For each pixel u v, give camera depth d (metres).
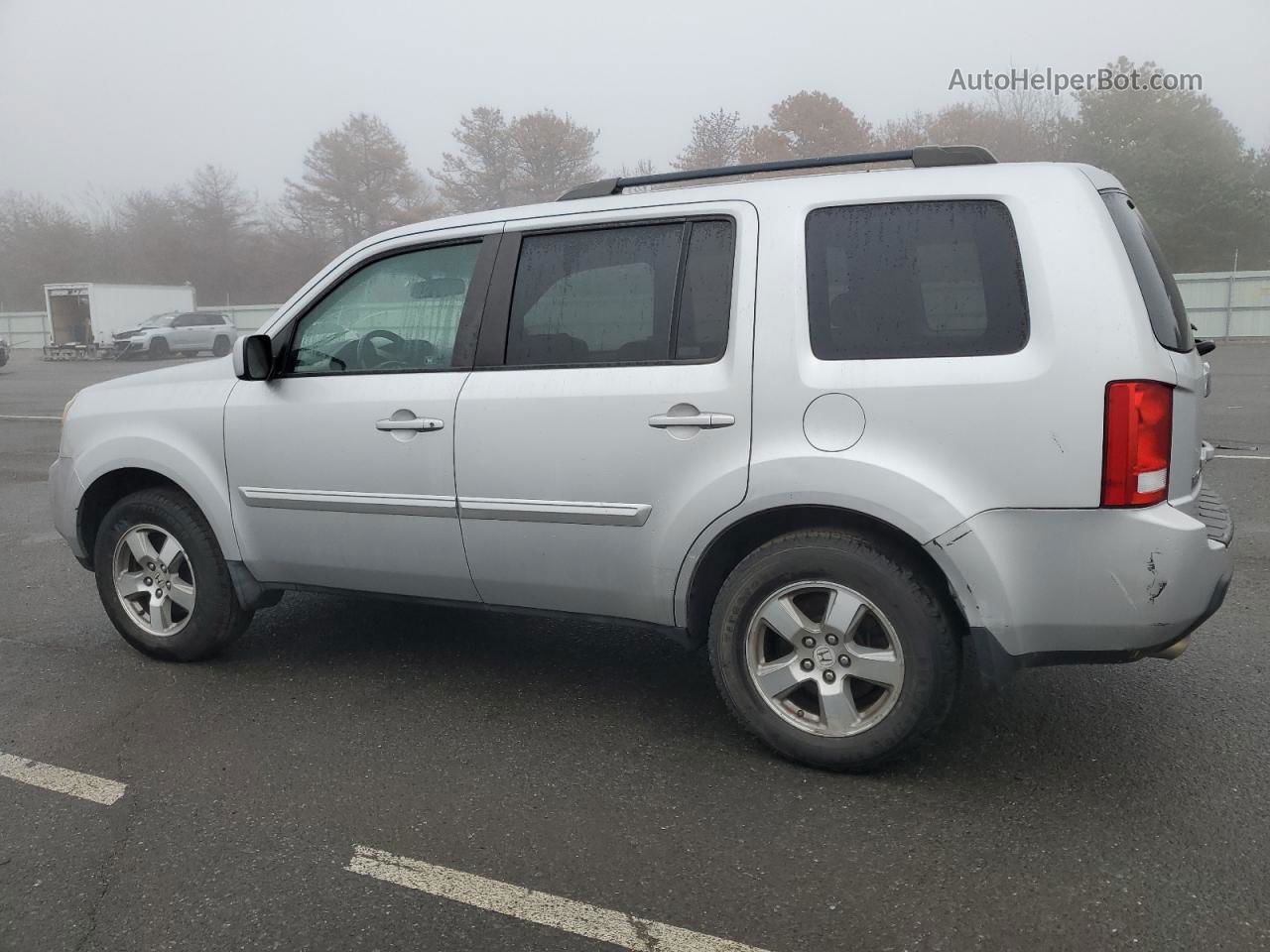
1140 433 2.94
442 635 5.00
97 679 4.50
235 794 3.41
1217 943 2.52
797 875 2.86
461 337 3.87
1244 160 41.53
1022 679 4.23
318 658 4.70
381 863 2.97
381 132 68.00
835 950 2.54
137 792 3.43
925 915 2.66
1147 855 2.91
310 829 3.17
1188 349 3.36
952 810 3.20
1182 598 3.00
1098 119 41.69
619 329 3.60
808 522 3.43
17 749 3.80
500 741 3.79
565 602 3.79
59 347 35.72
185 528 4.45
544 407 3.64
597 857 2.98
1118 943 2.53
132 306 37.25
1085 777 3.38
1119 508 2.97
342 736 3.86
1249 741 3.62
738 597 3.44
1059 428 2.99
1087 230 3.04
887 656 3.29
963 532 3.09
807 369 3.26
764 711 3.49
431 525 3.91
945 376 3.10
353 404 4.01
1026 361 3.03
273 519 4.25
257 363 4.11
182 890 2.86
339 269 4.17
